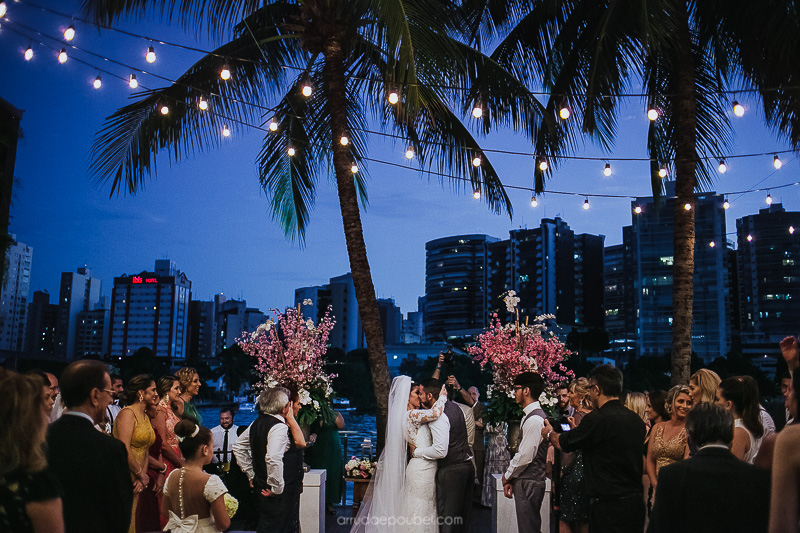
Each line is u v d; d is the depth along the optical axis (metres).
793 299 162.88
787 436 2.28
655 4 8.30
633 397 6.28
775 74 9.62
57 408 5.17
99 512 3.03
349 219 9.69
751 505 2.86
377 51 11.27
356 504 8.58
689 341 9.68
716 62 11.17
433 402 5.93
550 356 8.56
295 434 5.80
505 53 11.83
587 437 4.51
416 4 7.59
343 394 117.12
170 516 4.23
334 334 199.75
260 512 5.62
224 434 8.37
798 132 9.77
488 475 8.98
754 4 9.23
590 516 4.59
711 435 3.07
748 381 4.55
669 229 164.88
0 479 1.99
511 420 8.41
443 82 7.72
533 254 193.50
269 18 11.34
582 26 11.09
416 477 5.79
